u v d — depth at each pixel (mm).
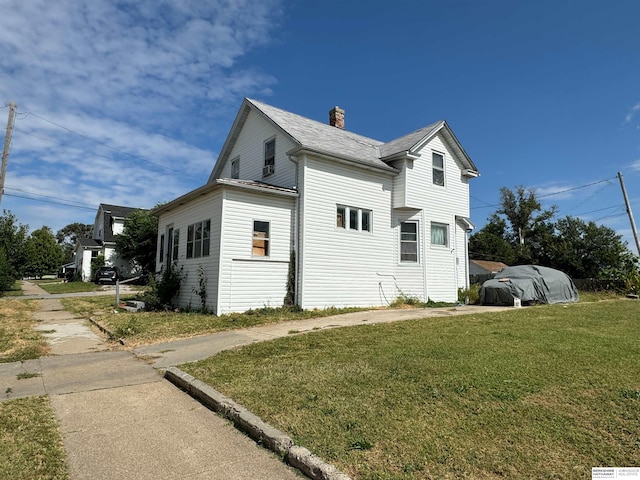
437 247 16078
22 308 14922
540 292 15938
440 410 4020
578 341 7094
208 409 4625
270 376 5434
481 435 3465
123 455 3467
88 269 37156
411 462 3055
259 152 15609
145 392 5301
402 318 10820
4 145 19766
